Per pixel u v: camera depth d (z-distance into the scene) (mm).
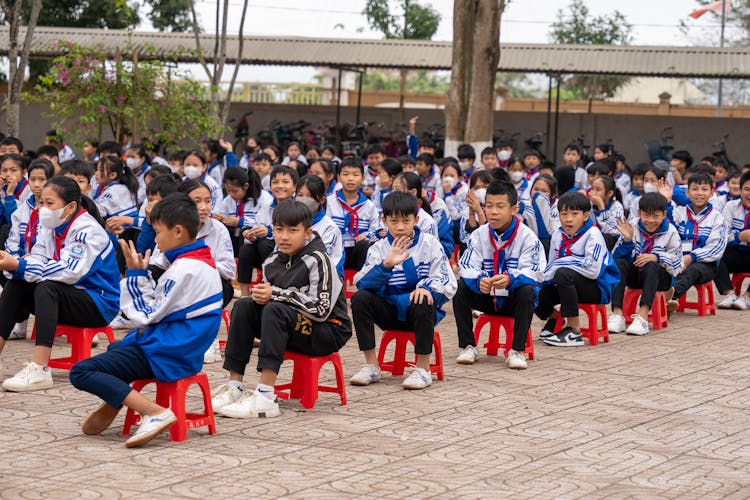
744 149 25281
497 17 16797
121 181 10562
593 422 6469
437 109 25828
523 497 4824
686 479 5223
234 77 18953
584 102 31219
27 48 14641
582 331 9938
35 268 7008
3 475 5004
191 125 17141
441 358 7742
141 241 7645
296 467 5254
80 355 7391
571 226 9445
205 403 5910
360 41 22859
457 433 6090
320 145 24344
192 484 4906
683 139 25594
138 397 5582
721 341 9945
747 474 5348
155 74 16422
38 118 25250
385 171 11883
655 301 10633
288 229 6453
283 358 6480
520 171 13273
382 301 7574
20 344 8781
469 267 8430
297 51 22344
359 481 5020
